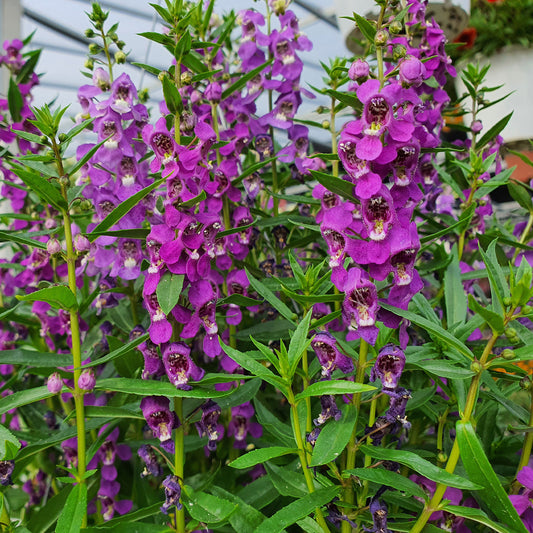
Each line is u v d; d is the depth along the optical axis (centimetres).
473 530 49
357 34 73
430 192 60
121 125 51
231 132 64
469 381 46
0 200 77
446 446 51
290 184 71
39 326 64
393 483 41
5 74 97
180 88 50
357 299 42
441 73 58
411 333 55
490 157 58
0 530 46
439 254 55
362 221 43
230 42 71
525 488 45
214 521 43
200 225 45
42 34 210
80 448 45
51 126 46
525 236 64
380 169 43
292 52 64
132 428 65
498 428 59
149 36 50
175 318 45
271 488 51
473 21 92
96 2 55
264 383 59
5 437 44
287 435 49
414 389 55
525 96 90
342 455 47
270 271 64
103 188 53
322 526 43
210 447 49
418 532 41
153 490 61
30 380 67
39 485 65
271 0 64
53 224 63
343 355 43
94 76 55
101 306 59
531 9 89
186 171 45
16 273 75
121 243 51
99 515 56
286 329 56
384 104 41
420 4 57
